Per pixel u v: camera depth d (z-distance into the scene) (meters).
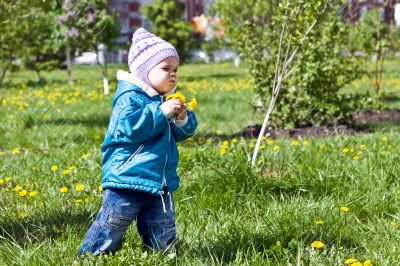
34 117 17.53
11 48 24.53
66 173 9.22
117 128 5.52
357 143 11.59
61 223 7.26
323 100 15.09
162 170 5.59
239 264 5.77
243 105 20.81
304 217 7.01
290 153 10.34
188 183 8.41
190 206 7.45
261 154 10.13
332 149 10.88
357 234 6.70
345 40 15.62
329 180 8.48
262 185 8.30
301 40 9.59
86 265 5.61
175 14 46.94
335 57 15.16
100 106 21.64
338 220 6.95
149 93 5.64
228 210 7.63
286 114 15.10
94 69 56.50
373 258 5.97
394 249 6.18
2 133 15.51
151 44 5.66
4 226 7.22
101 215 5.70
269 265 5.73
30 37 23.89
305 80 14.62
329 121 15.11
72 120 17.69
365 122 16.12
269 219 7.05
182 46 47.38
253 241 6.26
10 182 9.38
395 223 6.94
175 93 5.84
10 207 8.04
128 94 5.57
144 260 5.67
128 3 79.81
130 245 6.07
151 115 5.46
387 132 14.34
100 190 8.50
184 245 6.22
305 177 8.73
